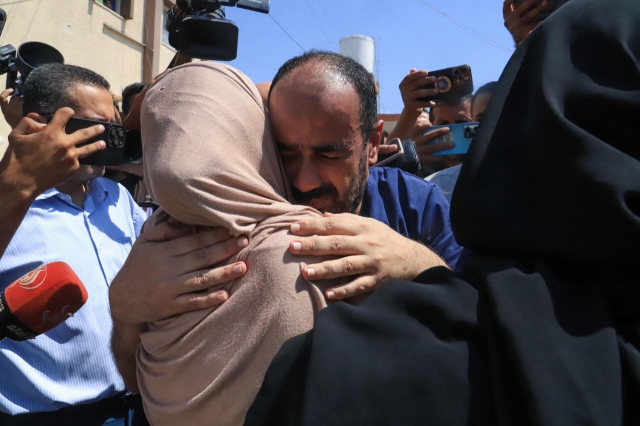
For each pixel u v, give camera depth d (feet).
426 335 2.57
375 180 5.84
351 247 3.41
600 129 2.58
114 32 35.06
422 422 2.38
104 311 6.86
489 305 2.55
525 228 2.63
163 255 3.56
